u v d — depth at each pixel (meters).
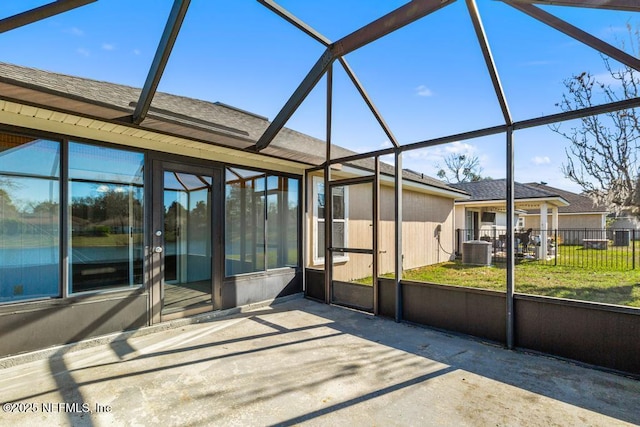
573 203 19.69
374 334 3.96
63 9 2.36
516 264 10.05
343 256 6.64
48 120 3.24
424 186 9.20
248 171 5.12
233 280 4.87
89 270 3.52
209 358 3.22
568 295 5.81
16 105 2.83
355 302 5.08
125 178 3.81
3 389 2.59
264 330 4.09
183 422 2.18
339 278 6.55
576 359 3.10
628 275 7.74
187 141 4.08
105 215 3.64
